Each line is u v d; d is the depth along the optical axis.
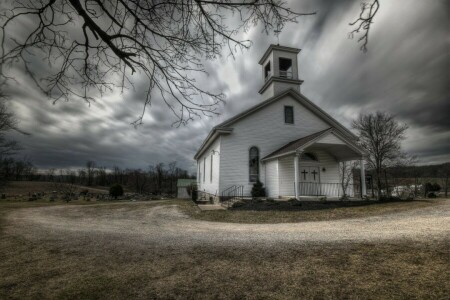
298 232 8.04
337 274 4.39
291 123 19.56
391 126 24.33
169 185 63.62
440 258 4.91
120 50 3.57
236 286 4.07
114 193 38.56
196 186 27.98
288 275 4.42
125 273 4.73
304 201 14.26
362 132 25.48
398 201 15.06
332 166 18.41
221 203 16.75
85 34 3.52
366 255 5.25
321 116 20.16
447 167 33.78
